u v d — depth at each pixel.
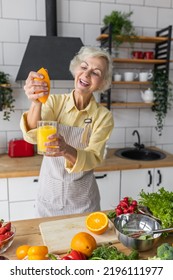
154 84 2.45
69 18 2.30
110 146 2.62
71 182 1.40
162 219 0.99
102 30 2.34
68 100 1.36
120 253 0.82
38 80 0.95
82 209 1.44
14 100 2.28
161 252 0.78
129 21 2.26
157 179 2.16
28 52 2.06
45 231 1.00
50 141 0.96
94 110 1.34
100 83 1.23
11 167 1.95
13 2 2.17
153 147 2.67
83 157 1.08
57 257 0.84
